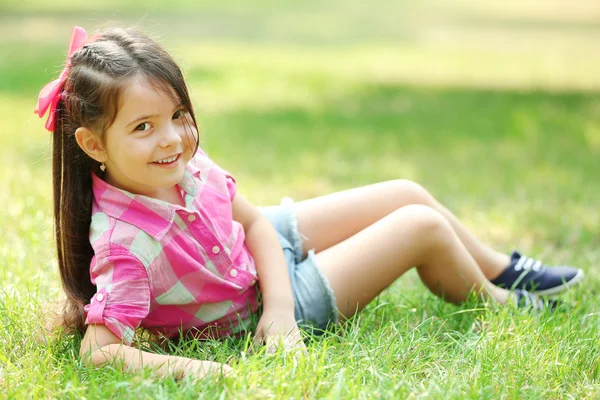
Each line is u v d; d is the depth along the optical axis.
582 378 3.57
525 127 12.90
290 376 3.27
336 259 4.10
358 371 3.37
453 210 7.67
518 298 4.45
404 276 5.29
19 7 29.06
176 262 3.62
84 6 30.14
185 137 3.54
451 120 13.48
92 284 3.78
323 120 13.16
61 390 3.16
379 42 25.64
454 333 4.09
